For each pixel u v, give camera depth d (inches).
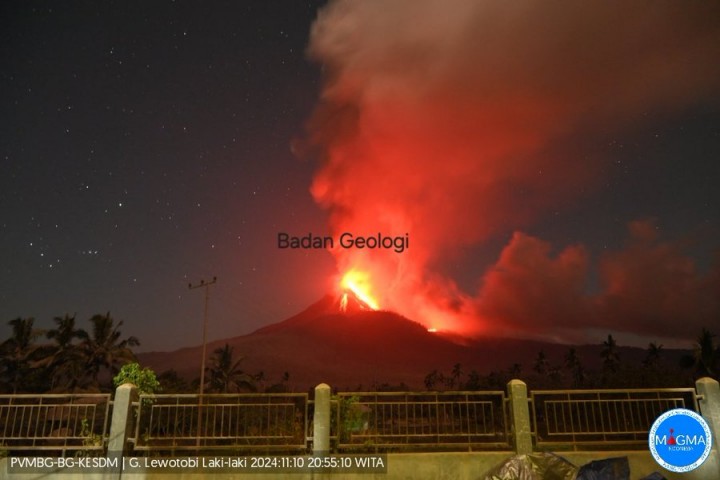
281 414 342.0
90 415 354.0
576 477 297.4
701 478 326.3
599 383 1189.7
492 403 345.4
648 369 1103.0
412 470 324.8
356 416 345.4
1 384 1818.4
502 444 334.3
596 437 346.9
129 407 335.3
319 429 329.4
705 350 2042.3
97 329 1910.7
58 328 1903.3
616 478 296.7
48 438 334.3
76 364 1804.9
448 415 343.6
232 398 344.5
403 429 342.3
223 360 2410.2
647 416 345.1
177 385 1740.9
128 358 1886.1
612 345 2992.1
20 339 1884.8
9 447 330.3
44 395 342.3
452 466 325.7
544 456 309.9
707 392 338.0
